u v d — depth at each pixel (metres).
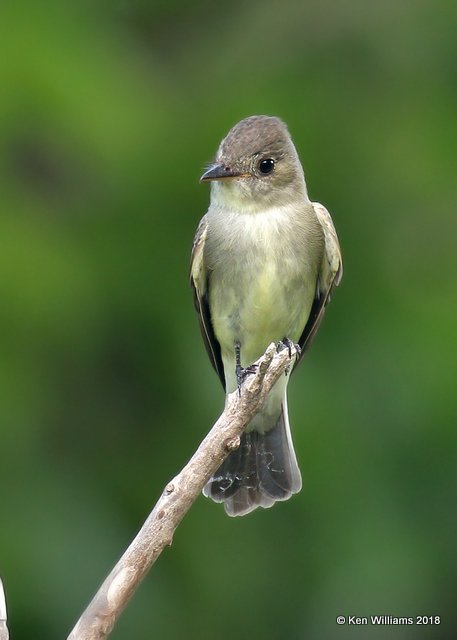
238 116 12.69
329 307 12.09
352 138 12.70
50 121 12.32
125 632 11.60
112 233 12.34
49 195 12.39
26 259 11.86
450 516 11.56
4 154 12.34
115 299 12.12
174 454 11.97
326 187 12.52
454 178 12.59
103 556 11.55
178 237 12.38
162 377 12.16
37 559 11.38
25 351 11.75
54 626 11.30
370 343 11.96
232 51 13.58
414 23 13.49
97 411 12.05
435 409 11.64
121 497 11.89
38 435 11.74
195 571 11.74
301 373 11.83
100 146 12.38
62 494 11.71
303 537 11.64
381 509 11.56
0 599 6.86
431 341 11.86
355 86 13.17
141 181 12.45
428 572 11.49
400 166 12.59
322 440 11.60
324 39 13.48
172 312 12.16
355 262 12.34
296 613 11.65
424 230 12.45
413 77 13.27
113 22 13.29
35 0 12.84
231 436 7.18
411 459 11.65
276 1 13.87
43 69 12.39
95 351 12.01
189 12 13.96
